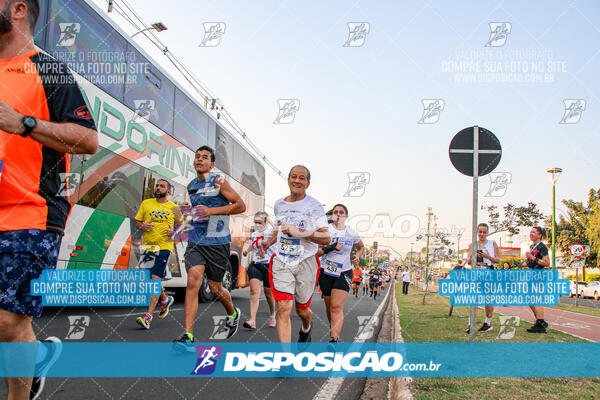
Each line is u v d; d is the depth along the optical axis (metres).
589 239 29.19
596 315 13.23
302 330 4.43
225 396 3.12
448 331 6.19
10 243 1.88
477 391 3.10
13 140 1.92
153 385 3.27
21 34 1.98
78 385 3.17
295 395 3.24
